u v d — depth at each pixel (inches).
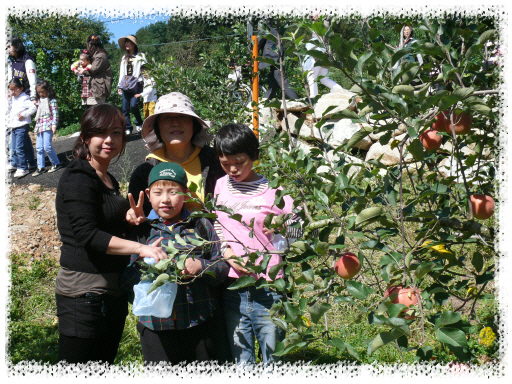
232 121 183.0
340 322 136.6
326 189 72.2
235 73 183.9
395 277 75.3
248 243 92.9
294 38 82.4
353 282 69.1
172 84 190.2
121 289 91.7
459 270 134.0
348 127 233.3
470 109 69.1
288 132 86.9
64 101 629.6
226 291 97.3
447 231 79.9
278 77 237.9
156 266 73.2
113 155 93.0
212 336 92.0
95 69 359.6
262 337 94.8
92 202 87.4
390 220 70.2
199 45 657.0
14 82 294.4
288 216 74.4
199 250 89.0
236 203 95.0
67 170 89.5
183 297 88.0
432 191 74.1
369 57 62.0
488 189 86.1
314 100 93.3
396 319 60.0
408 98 64.9
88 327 89.2
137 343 137.2
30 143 311.0
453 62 72.0
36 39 654.5
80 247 88.4
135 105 379.2
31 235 225.1
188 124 103.0
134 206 88.1
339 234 81.0
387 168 75.2
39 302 169.8
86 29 690.2
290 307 70.2
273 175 90.3
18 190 277.7
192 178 104.7
